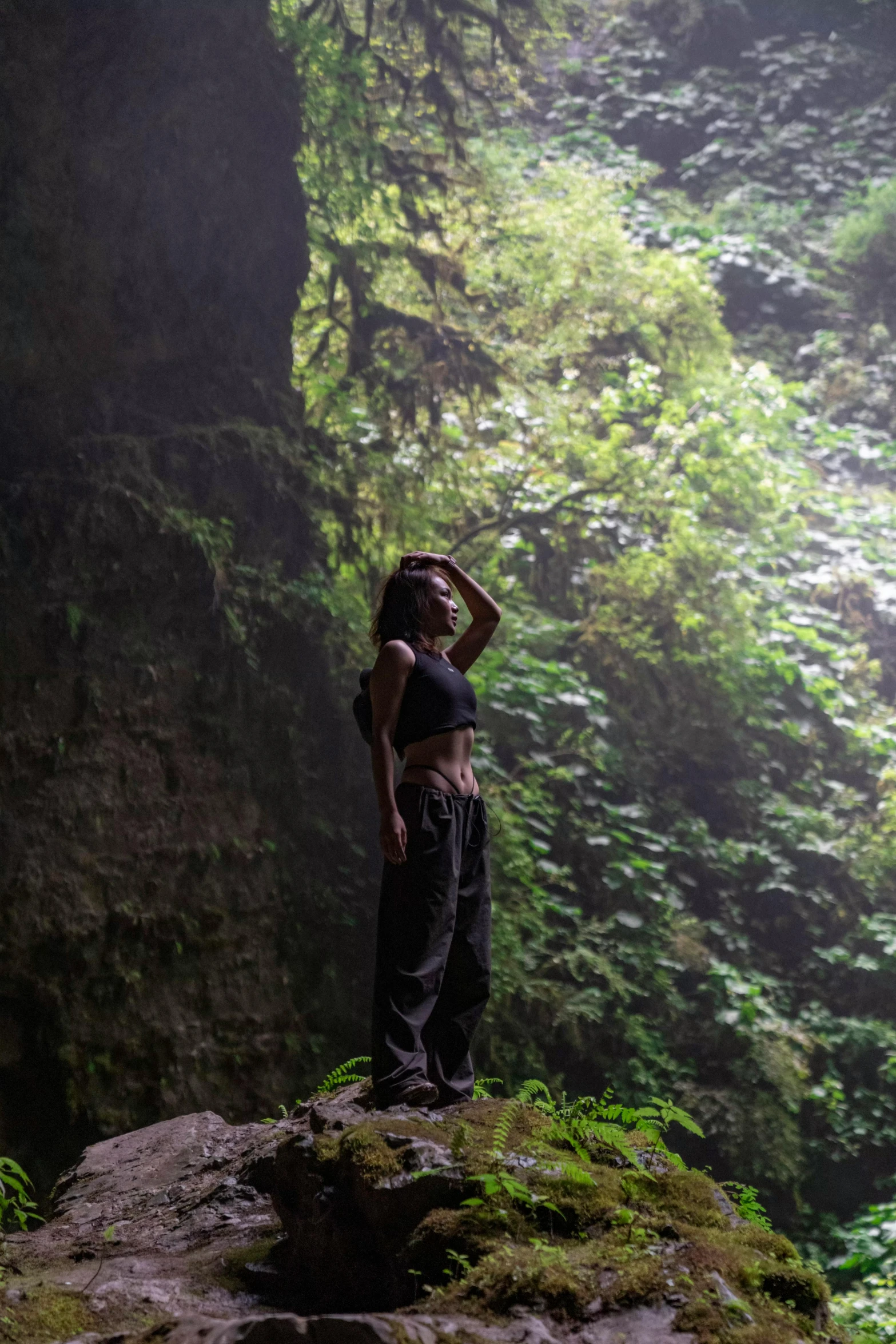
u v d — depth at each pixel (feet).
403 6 45.09
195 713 30.89
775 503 49.70
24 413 31.40
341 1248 9.95
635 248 54.65
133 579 30.91
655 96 70.69
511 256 51.11
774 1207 33.32
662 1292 8.36
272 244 36.99
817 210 66.80
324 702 33.35
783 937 40.63
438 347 45.62
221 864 29.81
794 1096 34.83
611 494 45.73
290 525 35.22
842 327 61.98
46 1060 26.08
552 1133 10.71
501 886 34.47
